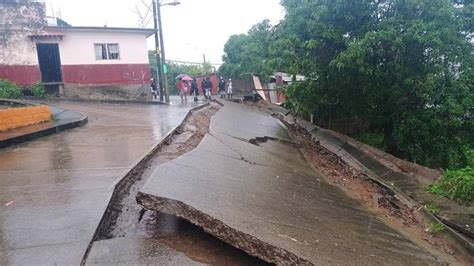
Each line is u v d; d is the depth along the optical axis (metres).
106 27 20.66
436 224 6.68
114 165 6.52
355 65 11.32
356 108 13.85
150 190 4.13
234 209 4.34
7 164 6.75
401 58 11.34
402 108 12.34
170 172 5.20
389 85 12.13
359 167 11.00
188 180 5.02
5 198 4.90
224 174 6.11
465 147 11.28
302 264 3.54
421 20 10.70
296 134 16.39
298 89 15.34
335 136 14.47
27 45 19.45
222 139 9.80
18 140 8.83
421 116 11.66
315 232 4.57
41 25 19.58
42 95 19.61
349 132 15.37
